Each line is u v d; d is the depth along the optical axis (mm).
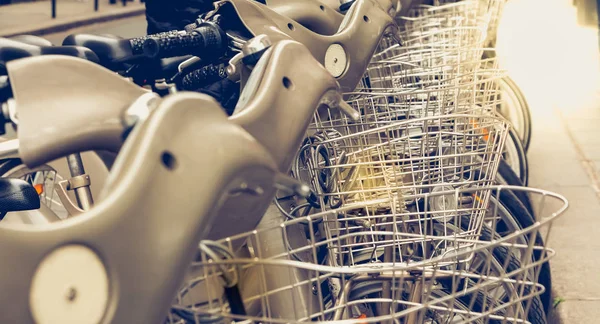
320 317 1734
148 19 2676
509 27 9508
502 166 2791
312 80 1425
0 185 1729
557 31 9883
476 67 2684
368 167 2107
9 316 911
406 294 1931
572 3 12109
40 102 1179
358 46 1968
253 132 1289
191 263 1079
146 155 1029
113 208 982
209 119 1125
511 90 4195
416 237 1903
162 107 1086
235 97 2162
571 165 5137
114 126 1208
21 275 921
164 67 1710
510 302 1428
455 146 2133
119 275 973
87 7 16250
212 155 1087
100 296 966
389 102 2648
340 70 1925
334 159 2025
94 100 1215
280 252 1744
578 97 6914
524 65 8109
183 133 1080
